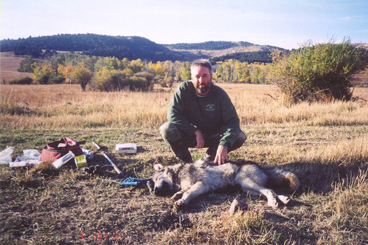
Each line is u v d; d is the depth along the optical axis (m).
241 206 3.56
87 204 3.80
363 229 3.35
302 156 5.62
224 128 4.65
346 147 5.81
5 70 118.38
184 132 4.81
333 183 4.64
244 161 4.52
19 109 12.19
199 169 4.36
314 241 3.10
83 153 5.32
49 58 138.12
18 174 4.62
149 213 3.62
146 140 7.27
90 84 49.91
